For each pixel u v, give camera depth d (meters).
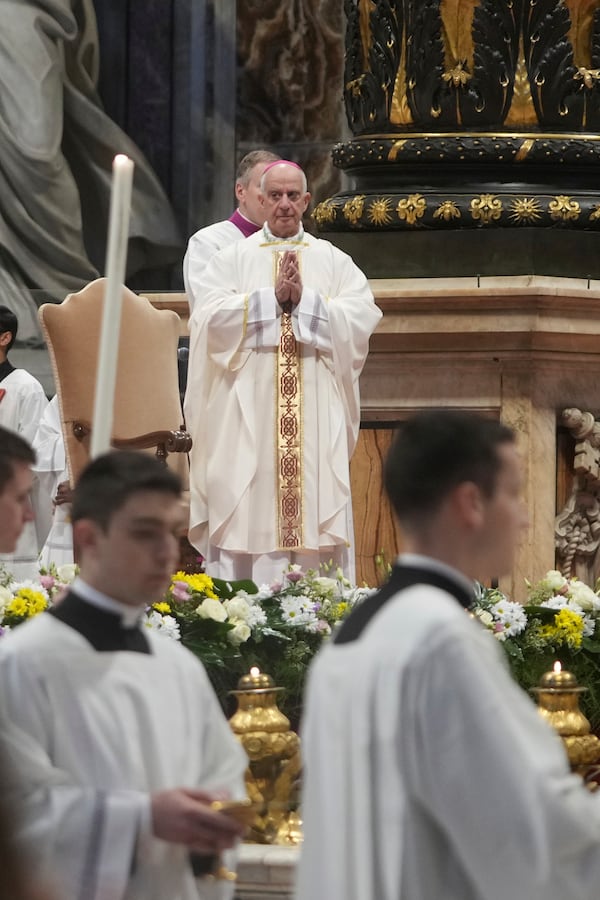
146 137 31.88
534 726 5.85
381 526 18.67
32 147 30.70
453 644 5.84
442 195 18.67
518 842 5.67
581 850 5.75
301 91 31.12
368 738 5.89
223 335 17.11
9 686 6.79
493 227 18.61
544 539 18.30
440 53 18.75
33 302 31.08
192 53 31.56
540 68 18.64
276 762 9.60
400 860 5.82
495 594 12.23
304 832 6.16
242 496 17.08
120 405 17.59
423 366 18.45
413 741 5.82
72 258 31.31
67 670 6.84
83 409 17.41
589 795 5.92
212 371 17.34
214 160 31.61
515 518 6.41
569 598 12.55
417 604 6.02
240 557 17.34
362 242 19.03
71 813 6.55
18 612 11.23
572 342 18.31
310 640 11.80
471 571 6.39
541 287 17.70
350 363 17.23
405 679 5.84
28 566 19.91
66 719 6.80
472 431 6.38
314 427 17.12
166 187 31.86
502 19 18.56
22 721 6.75
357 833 5.89
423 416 6.52
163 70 31.73
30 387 20.44
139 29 31.78
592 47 18.75
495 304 17.89
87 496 6.93
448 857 5.89
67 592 7.11
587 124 18.84
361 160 19.33
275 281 17.41
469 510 6.32
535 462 18.25
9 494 7.42
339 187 30.88
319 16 30.94
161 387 17.88
